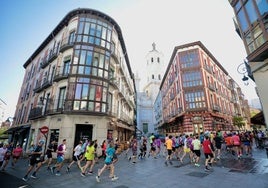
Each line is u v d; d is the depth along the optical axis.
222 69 34.25
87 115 13.80
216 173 7.10
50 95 15.87
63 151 8.57
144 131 57.12
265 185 5.30
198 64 25.23
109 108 16.81
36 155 7.53
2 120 53.47
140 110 59.53
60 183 6.47
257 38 7.70
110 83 16.73
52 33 19.73
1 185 6.28
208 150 8.04
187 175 7.03
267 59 7.41
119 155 15.33
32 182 6.68
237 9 8.86
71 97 13.66
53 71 17.27
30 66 27.14
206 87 23.91
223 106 28.58
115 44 19.42
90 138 13.86
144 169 8.72
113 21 18.11
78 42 15.23
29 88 24.06
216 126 23.42
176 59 28.22
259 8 7.51
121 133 21.52
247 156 10.94
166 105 37.19
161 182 6.23
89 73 14.74
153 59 66.75
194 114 22.80
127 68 29.03
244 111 42.47
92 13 16.78
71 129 13.09
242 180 5.94
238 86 44.12
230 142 12.34
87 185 6.13
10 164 11.94
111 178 7.04
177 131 26.91
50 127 14.12
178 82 26.89
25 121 21.33
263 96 7.50
